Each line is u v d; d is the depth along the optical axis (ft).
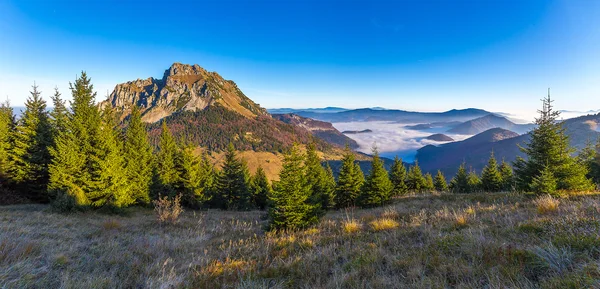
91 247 26.35
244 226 45.88
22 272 16.51
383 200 69.67
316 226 36.73
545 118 53.62
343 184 89.15
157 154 107.96
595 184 54.03
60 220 42.63
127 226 44.29
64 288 14.87
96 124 60.29
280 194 37.58
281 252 23.09
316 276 16.25
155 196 85.15
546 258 12.27
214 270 19.07
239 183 113.50
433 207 46.42
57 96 82.74
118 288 16.14
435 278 13.01
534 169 54.13
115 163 61.26
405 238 22.20
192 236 37.60
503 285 10.87
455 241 18.10
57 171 56.29
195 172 101.14
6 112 92.17
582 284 9.87
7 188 74.13
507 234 18.34
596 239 13.23
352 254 19.45
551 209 23.03
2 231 29.01
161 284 16.08
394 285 12.96
